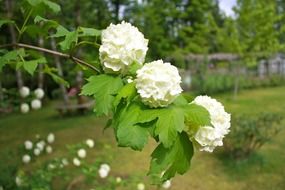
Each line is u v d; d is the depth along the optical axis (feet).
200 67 61.05
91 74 5.12
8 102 11.73
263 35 50.08
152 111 3.43
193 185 20.79
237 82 56.03
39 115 42.68
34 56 6.05
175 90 3.50
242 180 21.53
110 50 3.97
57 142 29.37
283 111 39.73
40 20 5.37
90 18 36.19
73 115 41.04
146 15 47.21
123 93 3.60
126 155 24.59
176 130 3.28
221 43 54.70
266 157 24.36
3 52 5.82
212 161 23.99
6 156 20.10
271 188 20.43
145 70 3.57
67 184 17.98
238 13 50.72
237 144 23.40
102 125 35.32
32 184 14.26
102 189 14.21
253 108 41.88
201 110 3.44
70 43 4.89
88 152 25.77
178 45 60.59
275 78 68.80
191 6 57.77
